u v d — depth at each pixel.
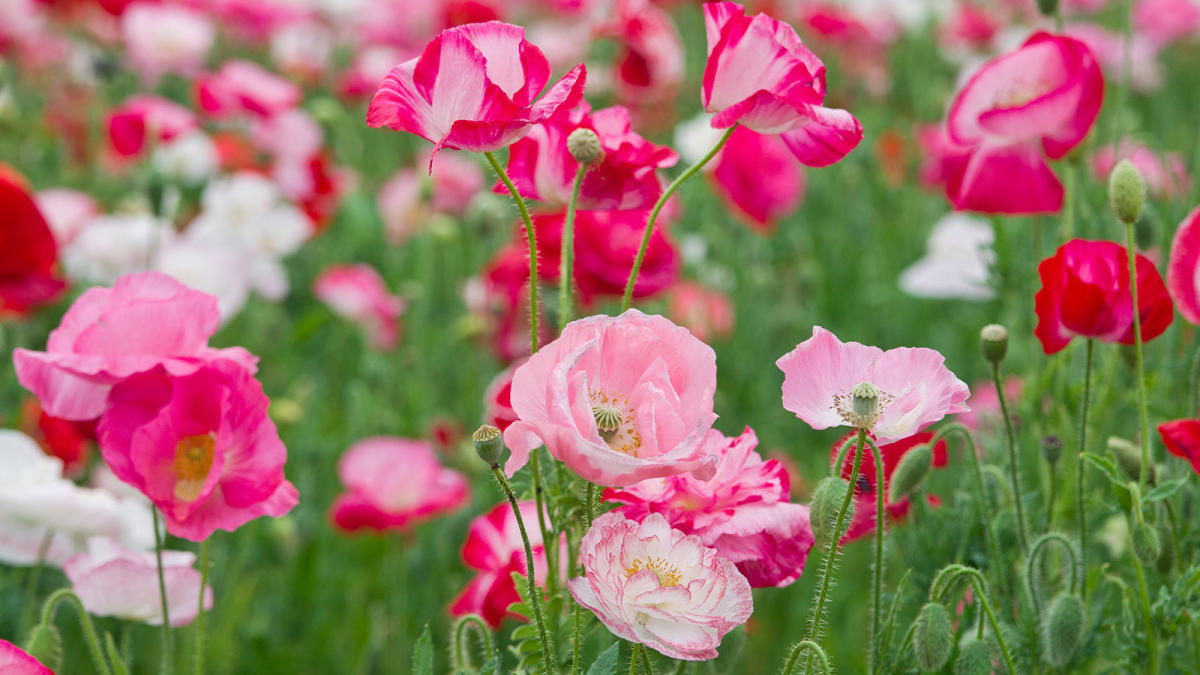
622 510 1.51
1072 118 1.74
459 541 2.02
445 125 1.49
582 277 1.82
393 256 3.04
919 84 4.39
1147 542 1.59
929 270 2.43
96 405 1.58
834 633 2.05
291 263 2.97
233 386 1.55
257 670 1.95
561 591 1.55
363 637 2.02
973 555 1.69
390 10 3.97
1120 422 1.85
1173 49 4.61
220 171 2.84
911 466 1.62
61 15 3.87
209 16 3.85
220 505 1.56
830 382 1.50
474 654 1.65
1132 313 1.62
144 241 2.38
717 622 1.44
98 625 1.88
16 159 3.24
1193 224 1.63
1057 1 1.86
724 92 1.53
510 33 1.50
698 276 2.72
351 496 2.00
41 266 1.89
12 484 1.74
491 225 2.62
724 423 2.50
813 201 3.60
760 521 1.51
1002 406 1.64
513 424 1.45
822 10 4.16
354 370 2.84
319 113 3.21
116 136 2.68
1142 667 1.62
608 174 1.59
